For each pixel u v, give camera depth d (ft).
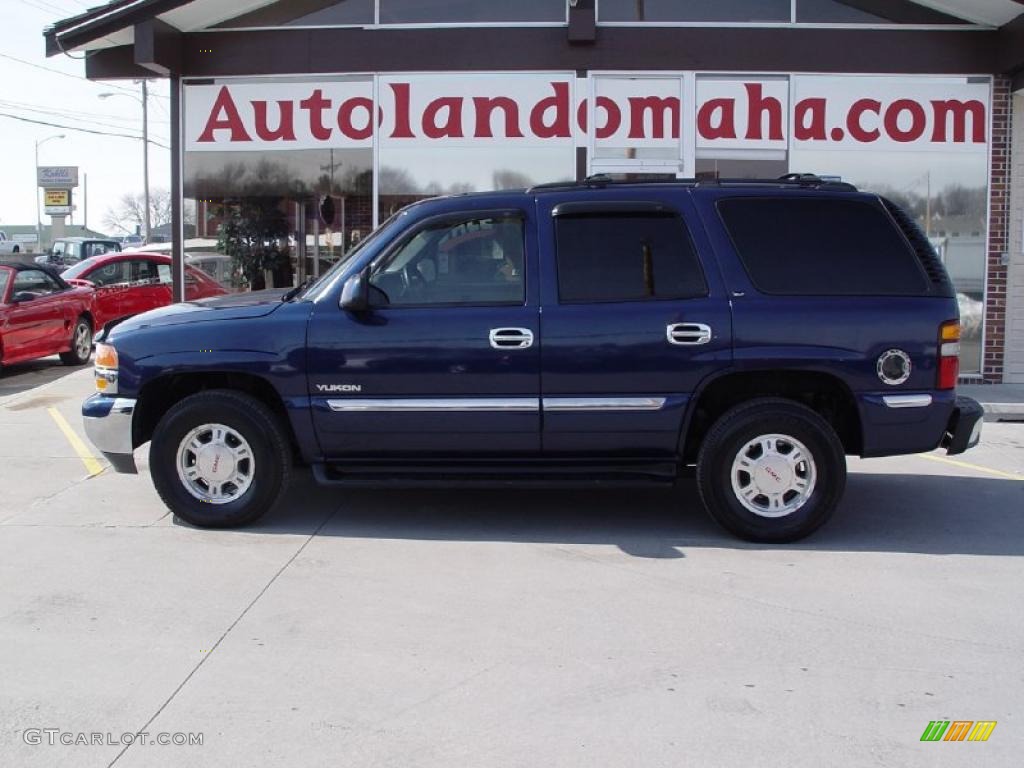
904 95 38.75
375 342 19.80
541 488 24.63
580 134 39.09
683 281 19.81
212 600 16.71
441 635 15.25
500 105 39.11
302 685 13.56
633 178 20.98
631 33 38.60
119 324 21.27
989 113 38.70
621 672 13.98
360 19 39.17
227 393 20.56
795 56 38.55
